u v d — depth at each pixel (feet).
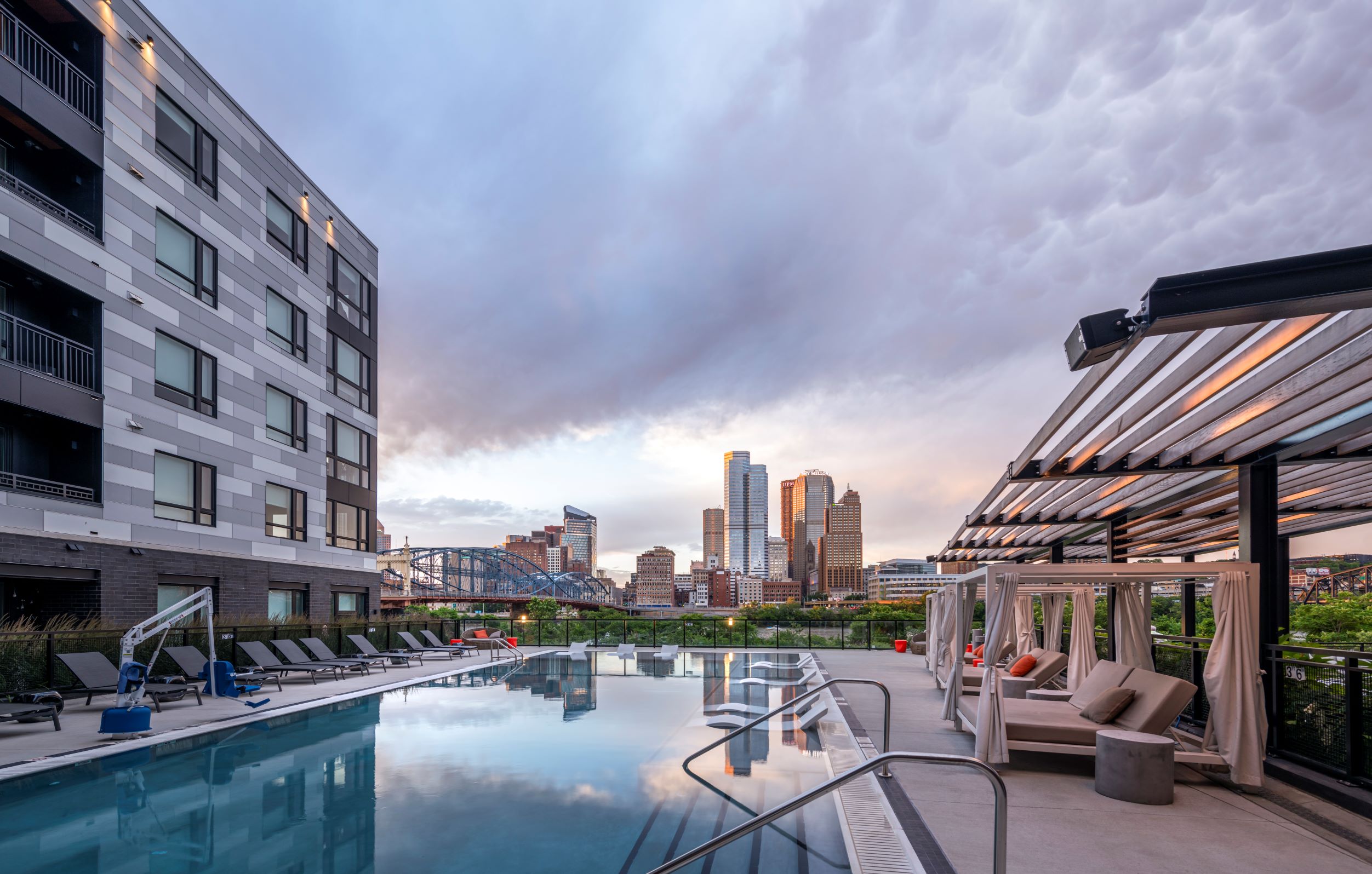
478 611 315.99
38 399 42.01
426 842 16.88
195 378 55.67
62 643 38.40
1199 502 35.45
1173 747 18.95
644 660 71.77
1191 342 16.40
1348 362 16.52
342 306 79.25
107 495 46.62
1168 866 14.35
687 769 24.22
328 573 73.41
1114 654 34.40
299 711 37.14
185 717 33.27
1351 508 37.88
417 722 33.76
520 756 26.30
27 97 42.63
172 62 54.60
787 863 15.24
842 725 32.68
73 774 23.44
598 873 14.99
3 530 39.52
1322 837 16.25
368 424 83.56
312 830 17.79
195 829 17.83
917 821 17.03
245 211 62.39
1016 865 14.29
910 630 84.58
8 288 44.50
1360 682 19.30
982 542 58.49
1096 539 53.98
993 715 22.63
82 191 47.60
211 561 56.08
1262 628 24.85
